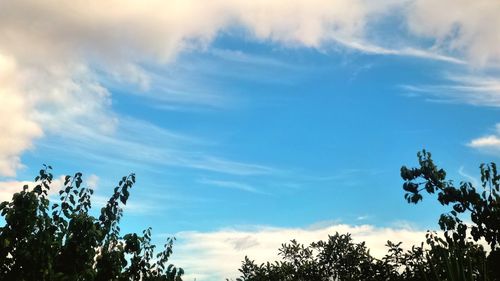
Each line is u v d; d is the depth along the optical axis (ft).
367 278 47.60
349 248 54.95
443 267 23.41
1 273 24.32
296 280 55.72
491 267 30.14
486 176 32.81
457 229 32.86
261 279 56.59
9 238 24.21
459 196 33.37
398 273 44.57
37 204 25.54
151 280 34.71
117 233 32.14
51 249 25.58
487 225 32.01
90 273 26.71
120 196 31.81
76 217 26.84
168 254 38.04
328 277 55.16
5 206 25.25
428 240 34.47
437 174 34.81
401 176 36.09
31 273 24.35
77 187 28.53
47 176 26.94
